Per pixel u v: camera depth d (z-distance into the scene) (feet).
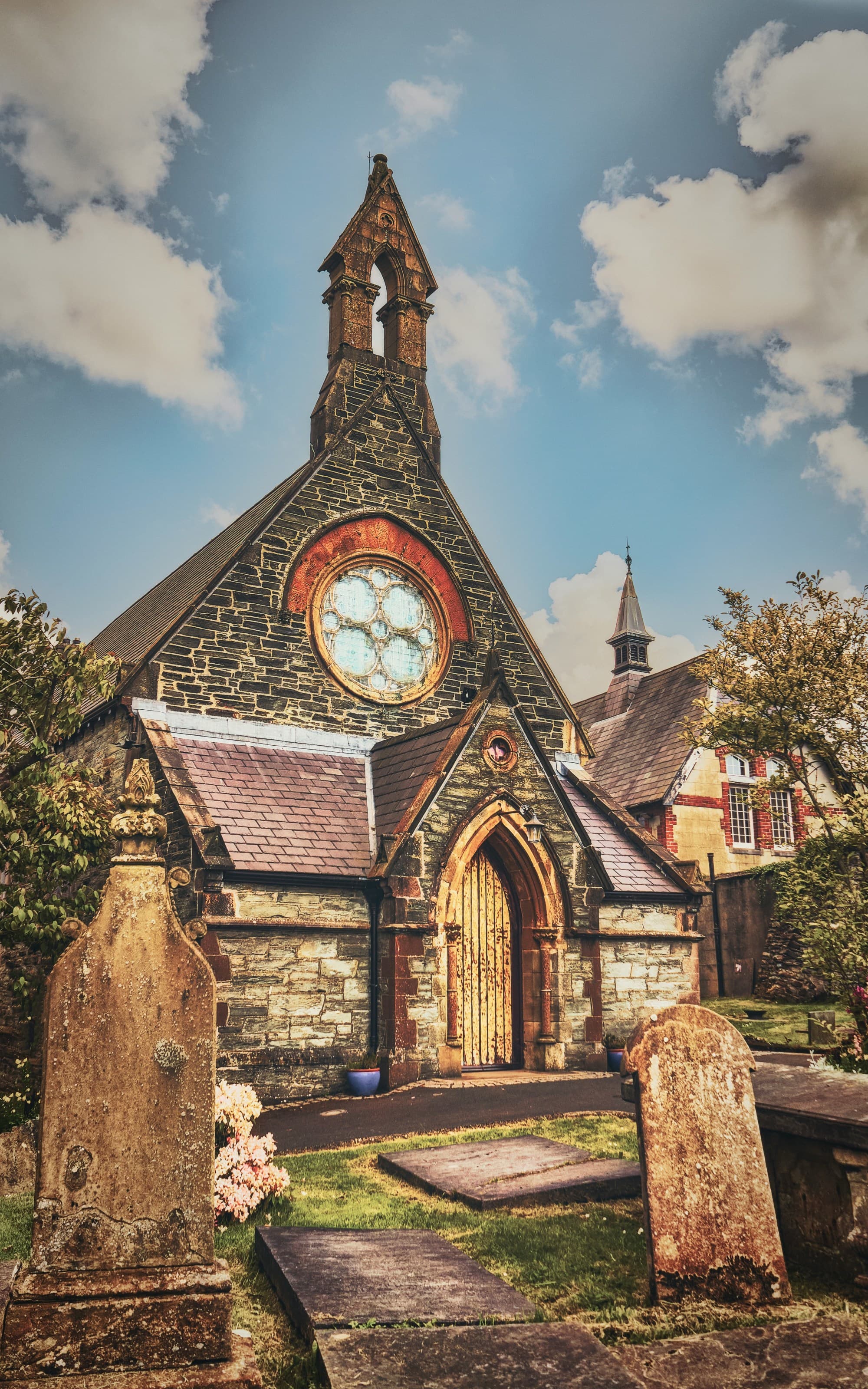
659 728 117.08
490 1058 59.62
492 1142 35.24
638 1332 19.21
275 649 66.33
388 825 59.41
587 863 63.16
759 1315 20.08
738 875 88.43
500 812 60.08
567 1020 60.08
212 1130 17.70
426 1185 29.99
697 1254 21.02
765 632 75.82
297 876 54.54
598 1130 38.22
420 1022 54.80
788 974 82.07
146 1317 16.28
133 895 18.20
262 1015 52.19
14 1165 30.86
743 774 110.11
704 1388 16.84
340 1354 17.13
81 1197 16.75
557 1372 16.61
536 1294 21.34
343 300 77.41
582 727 79.92
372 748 68.85
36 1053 59.47
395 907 55.31
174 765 57.36
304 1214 27.73
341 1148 37.63
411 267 81.30
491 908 61.67
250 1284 22.49
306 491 69.97
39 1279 16.28
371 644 71.56
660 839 105.19
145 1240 16.90
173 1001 17.93
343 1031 54.44
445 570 75.46
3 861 48.14
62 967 17.44
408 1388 16.01
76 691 52.29
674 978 68.03
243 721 64.13
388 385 75.92
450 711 73.46
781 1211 23.86
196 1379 15.87
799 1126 22.94
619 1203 28.50
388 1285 20.42
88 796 50.37
